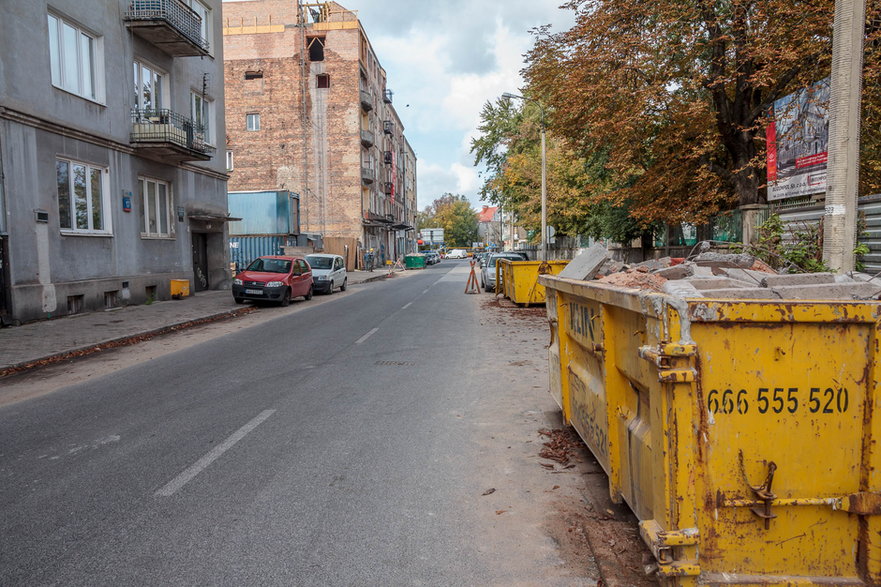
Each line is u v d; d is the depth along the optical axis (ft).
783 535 8.99
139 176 63.16
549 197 124.67
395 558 11.50
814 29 45.96
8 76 43.86
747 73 53.21
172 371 29.91
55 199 48.96
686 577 8.85
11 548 11.85
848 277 11.03
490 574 11.00
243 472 15.92
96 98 55.47
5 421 21.25
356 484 15.12
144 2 60.44
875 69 42.70
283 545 11.96
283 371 29.37
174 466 16.39
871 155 50.72
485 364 30.96
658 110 55.21
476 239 460.55
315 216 166.40
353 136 165.17
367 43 181.78
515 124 141.69
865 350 8.85
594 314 13.32
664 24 51.39
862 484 8.91
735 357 8.87
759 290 10.11
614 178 77.41
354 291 89.92
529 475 15.72
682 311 8.66
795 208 43.01
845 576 9.04
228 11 166.71
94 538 12.25
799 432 8.92
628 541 11.94
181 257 70.90
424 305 64.39
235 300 63.62
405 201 289.74
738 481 8.94
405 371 29.22
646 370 9.82
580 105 57.21
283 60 164.96
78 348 35.42
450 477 15.61
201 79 76.38
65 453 17.58
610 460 12.30
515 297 61.31
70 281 51.06
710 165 60.75
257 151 166.61
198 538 12.24
